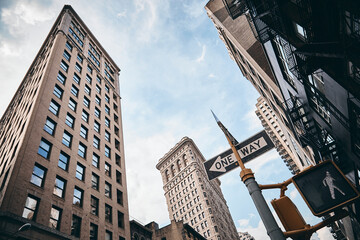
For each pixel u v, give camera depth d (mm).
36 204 19000
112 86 49406
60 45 36844
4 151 27656
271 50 13609
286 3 8055
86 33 50219
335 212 3676
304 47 7441
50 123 25547
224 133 5492
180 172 94688
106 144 34562
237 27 24578
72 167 24922
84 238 21500
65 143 26156
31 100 28438
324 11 6574
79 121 30672
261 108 81375
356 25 5484
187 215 82125
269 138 4969
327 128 11555
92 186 26875
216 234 70812
